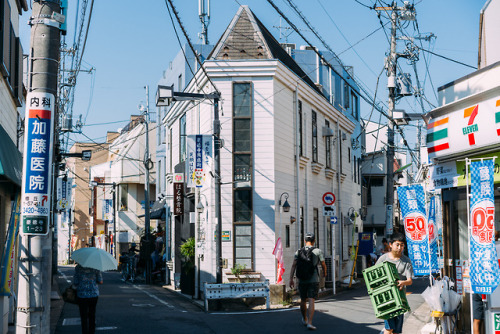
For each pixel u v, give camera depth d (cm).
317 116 2286
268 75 1830
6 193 1116
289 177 1939
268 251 1778
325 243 2286
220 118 1817
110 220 4856
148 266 2666
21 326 743
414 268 936
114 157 5300
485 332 845
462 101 959
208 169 1708
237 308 1545
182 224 2248
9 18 1104
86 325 968
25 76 1733
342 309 1462
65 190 3541
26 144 745
